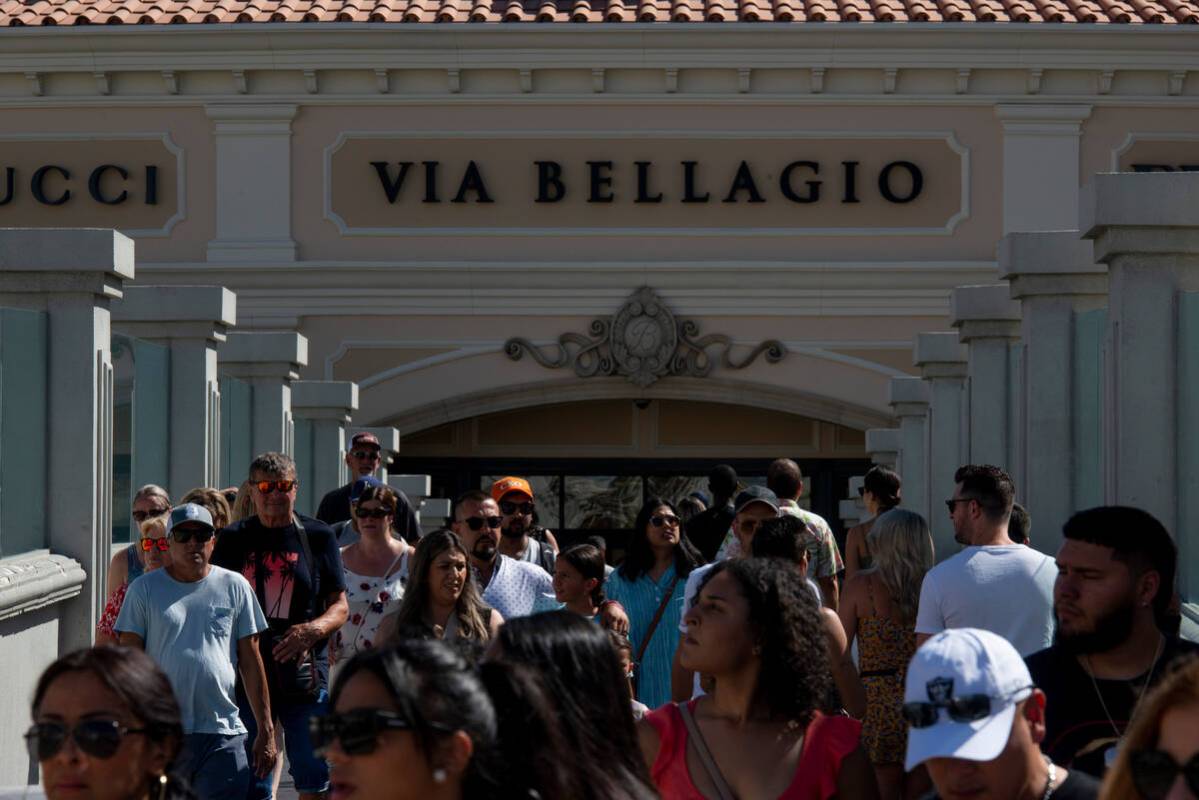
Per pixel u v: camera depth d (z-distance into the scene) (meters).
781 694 4.39
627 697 3.72
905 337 22.39
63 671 3.45
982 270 22.20
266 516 7.93
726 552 8.87
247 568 7.87
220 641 7.09
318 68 22.12
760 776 4.32
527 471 24.42
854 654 7.86
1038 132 22.20
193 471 12.14
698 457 24.39
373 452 11.69
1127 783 2.86
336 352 22.39
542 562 10.64
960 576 6.00
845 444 24.34
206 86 22.30
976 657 3.49
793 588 4.45
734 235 22.38
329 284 22.34
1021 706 3.50
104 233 9.48
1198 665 2.83
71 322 9.54
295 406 17.72
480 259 22.42
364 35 21.89
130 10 22.20
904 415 18.89
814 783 4.31
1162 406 8.40
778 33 21.88
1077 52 21.88
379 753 3.08
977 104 22.27
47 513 9.49
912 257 22.38
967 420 12.78
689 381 22.52
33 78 22.02
